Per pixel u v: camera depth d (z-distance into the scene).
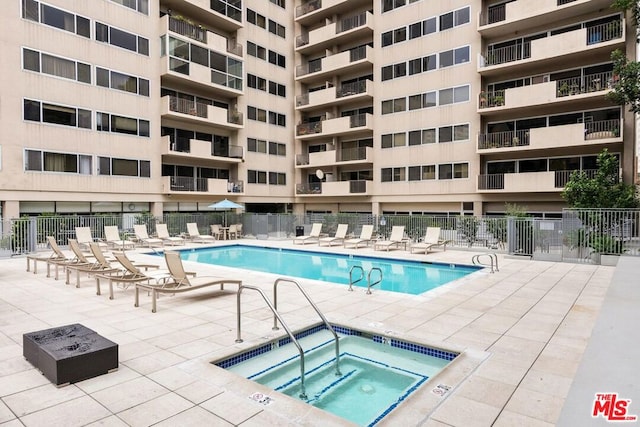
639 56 18.31
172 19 23.17
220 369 4.47
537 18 20.94
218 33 27.36
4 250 14.40
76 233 15.88
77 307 7.37
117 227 18.33
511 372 4.34
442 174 24.45
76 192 19.55
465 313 6.86
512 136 22.16
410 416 3.40
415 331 5.84
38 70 18.19
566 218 13.36
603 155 15.53
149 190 22.45
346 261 15.65
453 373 4.29
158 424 3.33
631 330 3.58
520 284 9.43
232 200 27.53
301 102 31.02
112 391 3.94
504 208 22.83
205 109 24.83
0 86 17.09
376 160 27.23
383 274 12.66
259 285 9.55
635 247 12.45
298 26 32.03
